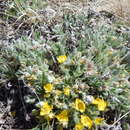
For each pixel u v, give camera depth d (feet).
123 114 1.05
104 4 1.40
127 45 1.23
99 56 1.10
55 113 0.99
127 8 1.39
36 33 1.17
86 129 0.99
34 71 1.01
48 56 1.09
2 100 1.07
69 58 1.05
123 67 1.10
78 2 1.39
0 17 1.28
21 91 1.06
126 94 1.06
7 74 1.09
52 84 1.01
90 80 1.04
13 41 1.17
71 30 1.22
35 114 1.00
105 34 1.20
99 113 1.01
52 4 1.35
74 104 0.97
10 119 1.03
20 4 1.30
